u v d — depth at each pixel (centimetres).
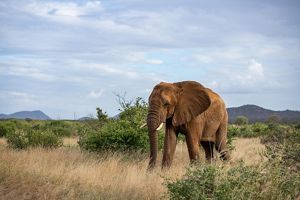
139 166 1203
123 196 849
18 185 927
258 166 733
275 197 702
